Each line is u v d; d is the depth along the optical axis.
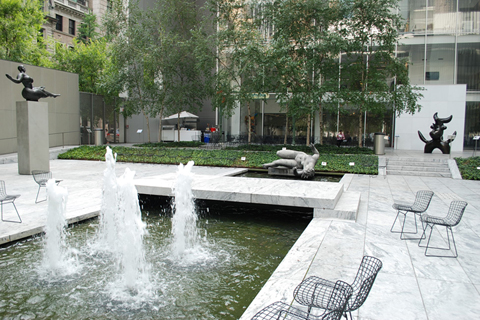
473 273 4.53
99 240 6.36
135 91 24.88
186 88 24.30
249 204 9.07
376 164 15.23
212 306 4.13
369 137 24.22
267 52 19.28
